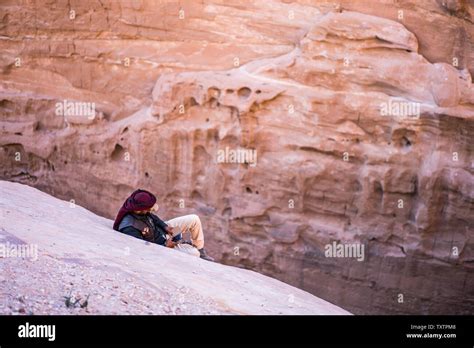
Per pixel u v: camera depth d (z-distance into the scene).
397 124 11.57
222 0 13.09
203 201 12.89
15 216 6.47
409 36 11.80
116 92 13.72
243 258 12.70
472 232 11.46
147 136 13.02
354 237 12.00
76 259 5.52
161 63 13.39
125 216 7.62
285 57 12.46
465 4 11.95
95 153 13.59
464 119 11.37
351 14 12.09
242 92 12.37
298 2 12.77
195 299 5.29
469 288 11.68
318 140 11.96
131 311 4.80
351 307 12.16
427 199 11.49
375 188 11.80
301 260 12.33
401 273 11.84
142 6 13.41
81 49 13.79
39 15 13.88
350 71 11.87
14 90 14.07
